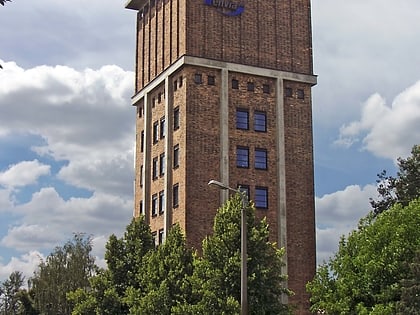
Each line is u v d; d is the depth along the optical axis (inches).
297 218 2402.8
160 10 2645.2
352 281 1755.7
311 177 2458.2
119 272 2022.6
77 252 3408.0
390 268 1705.2
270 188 2395.4
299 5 2581.2
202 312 1567.4
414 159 2709.2
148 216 2566.4
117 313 1953.7
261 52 2480.3
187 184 2285.9
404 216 1776.6
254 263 1628.9
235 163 2364.7
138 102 2763.3
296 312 2310.5
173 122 2437.3
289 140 2455.7
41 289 3326.8
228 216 1665.8
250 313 1599.4
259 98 2447.1
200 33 2409.0
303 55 2546.8
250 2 2502.5
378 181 2787.9
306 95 2519.7
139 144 2728.8
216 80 2399.1
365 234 1814.7
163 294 1684.3
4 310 5083.7
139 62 2807.6
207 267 1637.6
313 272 2377.0
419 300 1608.0
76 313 1982.0
